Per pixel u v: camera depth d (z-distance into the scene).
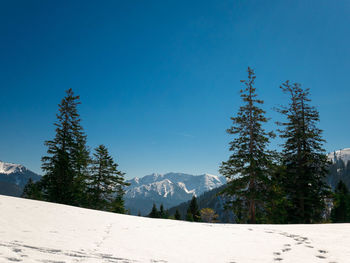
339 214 35.53
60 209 11.82
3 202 10.68
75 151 26.78
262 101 22.98
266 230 10.22
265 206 21.42
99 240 6.97
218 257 6.01
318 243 7.51
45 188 25.08
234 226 11.62
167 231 9.46
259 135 21.83
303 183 20.77
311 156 20.88
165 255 5.97
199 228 10.52
